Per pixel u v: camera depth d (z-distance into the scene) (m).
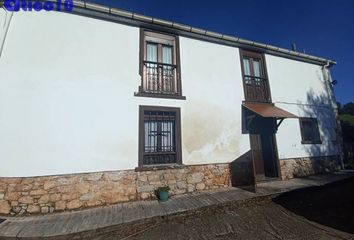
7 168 4.93
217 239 3.97
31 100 5.28
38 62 5.48
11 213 4.82
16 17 5.52
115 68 6.23
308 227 4.37
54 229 4.13
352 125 12.83
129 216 4.69
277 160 8.11
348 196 6.07
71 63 5.77
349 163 10.38
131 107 6.22
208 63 7.60
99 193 5.49
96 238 4.07
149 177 6.09
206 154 6.98
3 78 5.18
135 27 6.74
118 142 5.91
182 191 6.40
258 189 6.66
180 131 6.73
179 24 7.00
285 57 9.43
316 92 9.91
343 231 4.12
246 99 8.00
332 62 10.51
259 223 4.62
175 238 4.04
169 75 7.07
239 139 7.61
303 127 9.37
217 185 6.95
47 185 5.10
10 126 5.06
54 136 5.33
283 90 8.98
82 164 5.47
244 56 8.52
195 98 7.14
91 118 5.74
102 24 6.32
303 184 7.16
